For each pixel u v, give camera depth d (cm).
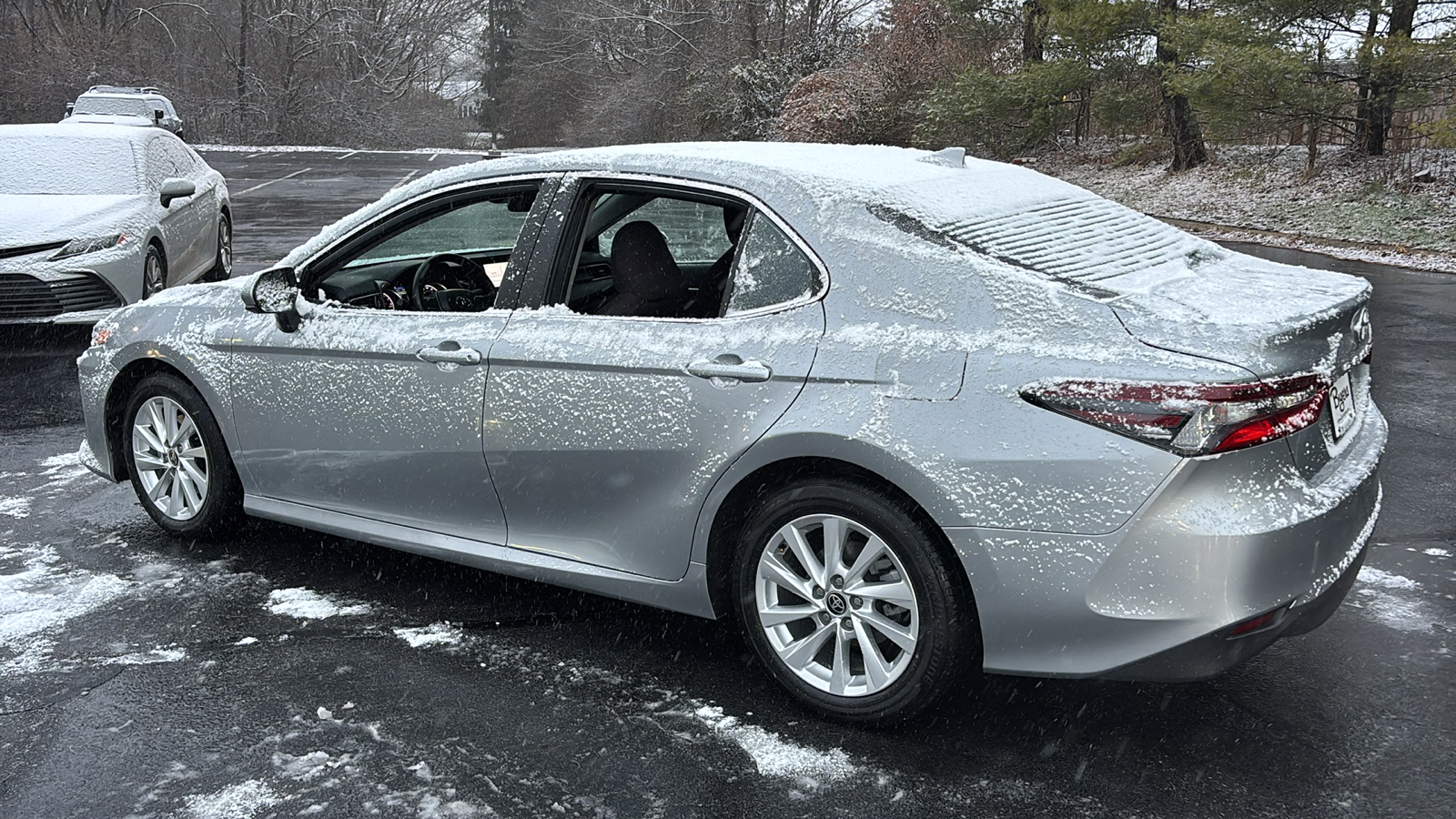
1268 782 309
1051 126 2528
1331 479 310
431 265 461
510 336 382
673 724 341
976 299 313
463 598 435
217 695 357
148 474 496
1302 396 296
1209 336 291
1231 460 287
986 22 2670
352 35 5744
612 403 360
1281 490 294
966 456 302
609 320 368
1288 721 341
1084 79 2383
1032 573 297
